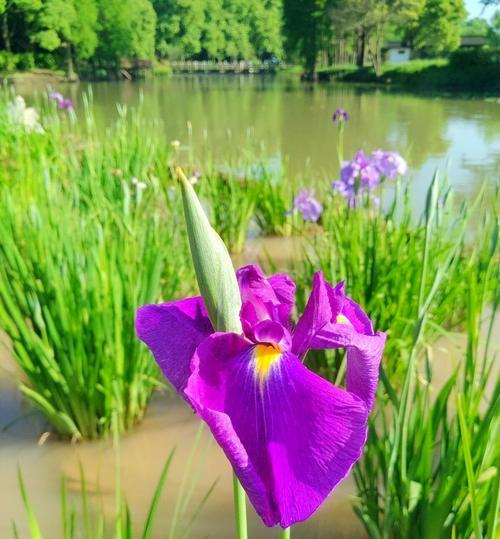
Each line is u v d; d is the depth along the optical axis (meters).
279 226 7.29
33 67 53.53
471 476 1.57
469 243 5.54
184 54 93.62
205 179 7.36
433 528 2.15
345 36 62.53
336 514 2.85
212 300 1.06
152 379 3.58
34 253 3.69
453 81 41.59
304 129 20.19
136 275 3.74
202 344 1.01
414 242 4.00
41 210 4.27
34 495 2.97
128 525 1.87
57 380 3.24
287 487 0.92
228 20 96.50
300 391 0.98
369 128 20.27
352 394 0.95
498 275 3.16
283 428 0.96
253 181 7.84
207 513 2.87
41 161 6.16
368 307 3.71
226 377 1.01
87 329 3.34
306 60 64.50
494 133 18.52
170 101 33.12
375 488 2.50
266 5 98.94
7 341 4.56
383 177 5.11
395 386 3.79
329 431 0.94
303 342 1.07
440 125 20.98
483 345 4.22
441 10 60.59
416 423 2.48
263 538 2.70
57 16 49.38
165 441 3.43
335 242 4.37
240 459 0.90
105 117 21.09
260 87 49.88
